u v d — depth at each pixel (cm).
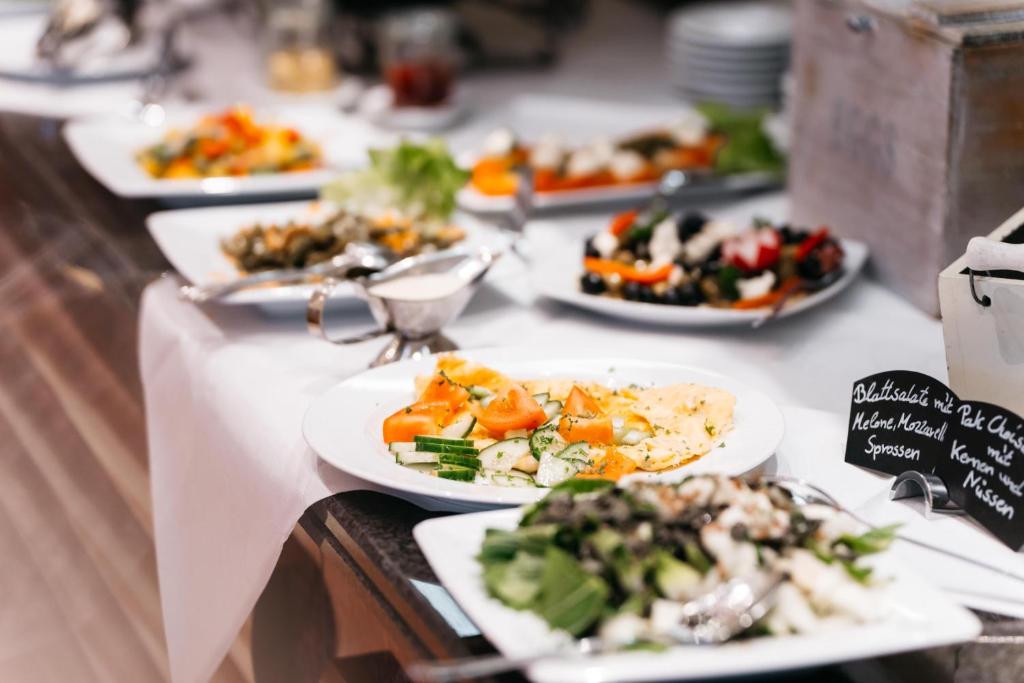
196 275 156
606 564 78
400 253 157
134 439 175
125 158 213
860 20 149
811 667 82
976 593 89
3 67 274
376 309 132
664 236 150
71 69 274
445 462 101
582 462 100
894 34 143
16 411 197
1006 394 102
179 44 302
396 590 92
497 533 83
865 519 98
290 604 113
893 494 101
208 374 136
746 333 142
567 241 177
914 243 145
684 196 195
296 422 120
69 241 195
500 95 271
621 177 197
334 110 246
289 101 261
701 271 145
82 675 163
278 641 115
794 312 142
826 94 164
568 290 148
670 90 269
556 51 302
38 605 175
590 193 190
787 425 115
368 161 216
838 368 131
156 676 159
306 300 144
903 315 146
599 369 121
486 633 77
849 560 81
